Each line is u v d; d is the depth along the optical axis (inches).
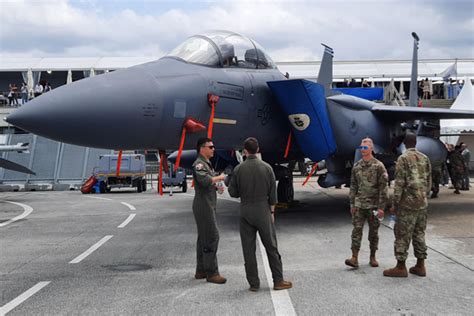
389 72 1501.0
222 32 409.4
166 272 259.8
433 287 222.5
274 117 421.1
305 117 404.5
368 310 190.7
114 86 314.0
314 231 386.3
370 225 262.1
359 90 597.6
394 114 486.6
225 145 396.8
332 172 453.1
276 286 221.1
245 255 221.0
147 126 322.7
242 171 221.1
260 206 218.5
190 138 358.0
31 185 1020.5
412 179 237.1
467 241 334.3
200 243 239.5
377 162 258.7
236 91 381.4
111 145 320.2
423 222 241.8
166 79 340.5
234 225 423.2
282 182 553.9
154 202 676.1
